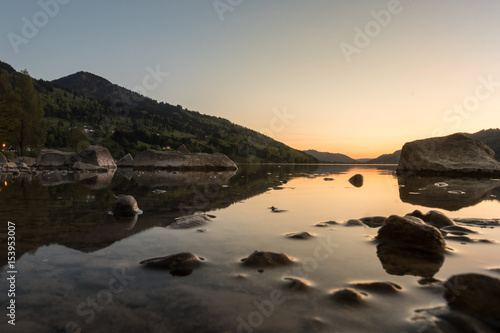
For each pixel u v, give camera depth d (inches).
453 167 703.7
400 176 683.4
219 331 58.5
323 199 272.4
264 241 127.0
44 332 57.9
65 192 312.3
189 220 161.9
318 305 69.5
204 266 95.5
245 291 77.0
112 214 186.7
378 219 168.2
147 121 6717.5
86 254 107.0
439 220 156.8
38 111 1834.4
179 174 740.7
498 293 66.5
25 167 899.4
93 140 4156.0
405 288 79.3
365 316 64.6
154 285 80.5
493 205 235.1
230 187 390.9
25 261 98.8
